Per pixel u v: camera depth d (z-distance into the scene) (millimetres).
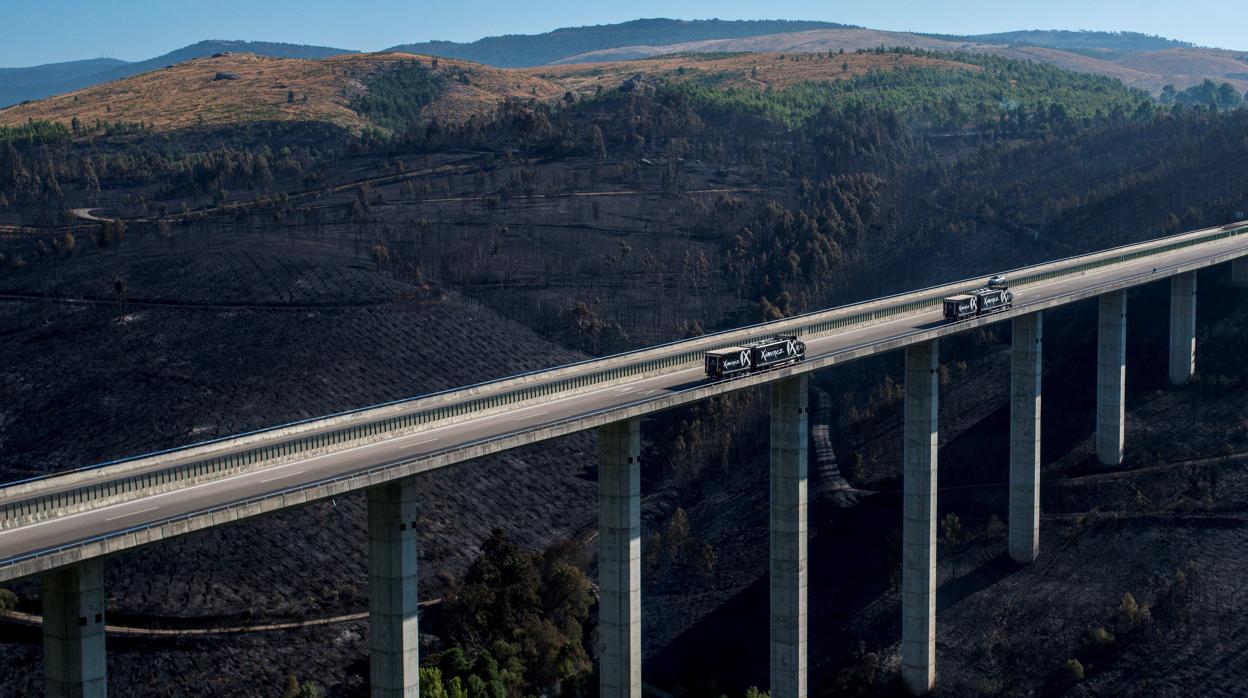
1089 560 103750
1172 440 117750
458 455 63438
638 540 77125
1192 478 111375
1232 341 129625
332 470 60844
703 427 140000
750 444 133375
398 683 63281
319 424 71312
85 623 50062
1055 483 114312
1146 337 135625
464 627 98625
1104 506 110250
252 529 113812
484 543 110562
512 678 90562
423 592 110938
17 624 95938
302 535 115188
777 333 98500
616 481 75875
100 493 55531
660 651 101938
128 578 104125
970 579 104188
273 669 95250
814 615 102938
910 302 109625
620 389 81562
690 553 115062
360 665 97500
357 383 152250
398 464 60500
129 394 146000
